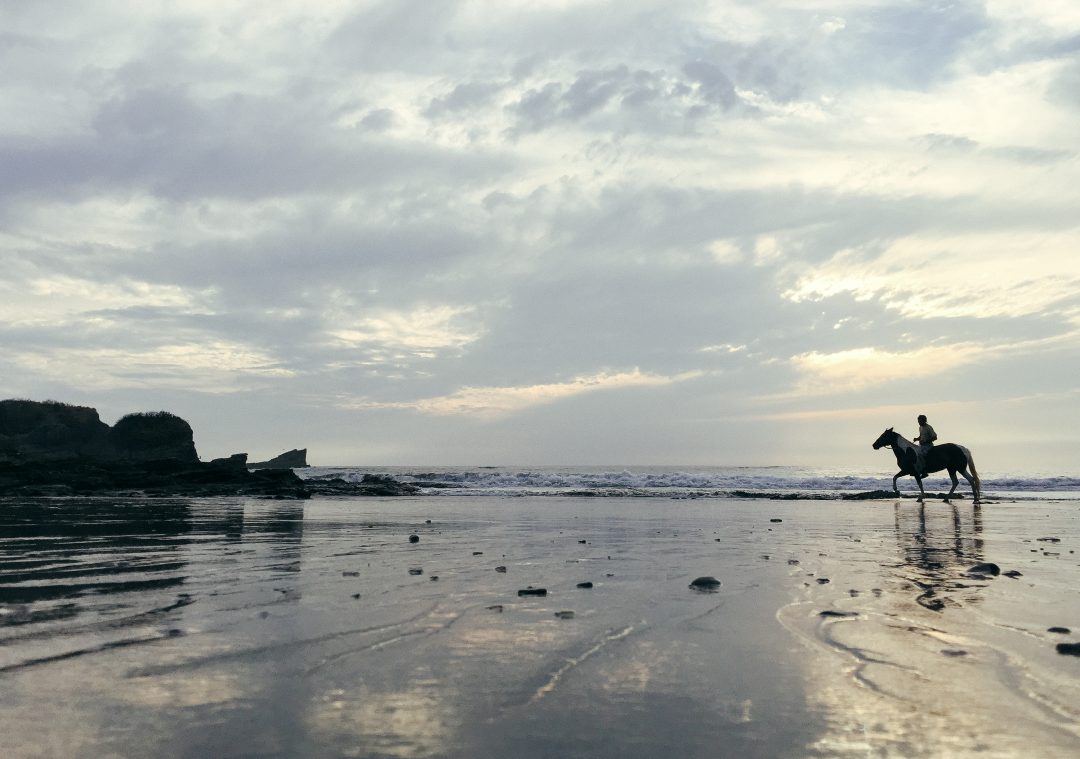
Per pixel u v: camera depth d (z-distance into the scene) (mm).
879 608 5512
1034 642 4445
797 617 5168
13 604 5555
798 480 42812
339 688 3510
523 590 6141
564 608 5480
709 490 34062
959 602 5773
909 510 19734
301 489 30578
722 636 4586
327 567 7805
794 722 3088
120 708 3213
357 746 2814
